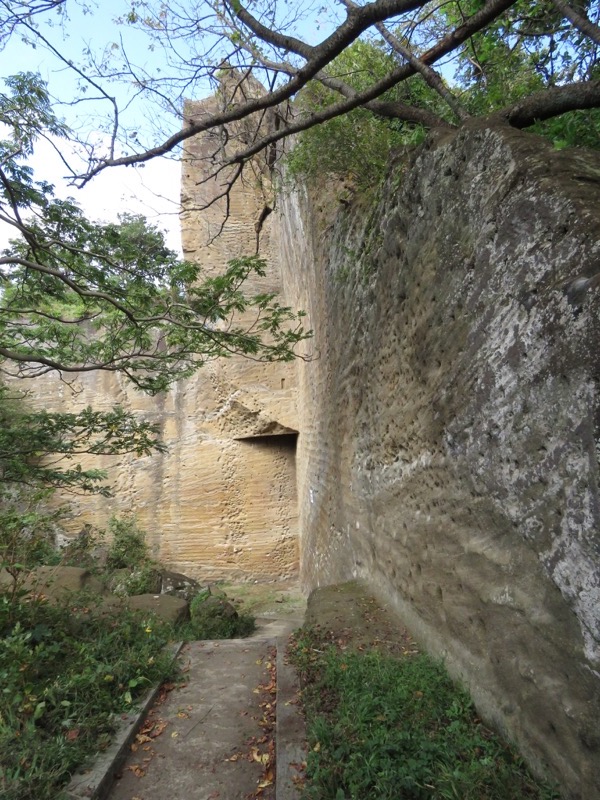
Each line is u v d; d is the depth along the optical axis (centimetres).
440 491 383
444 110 570
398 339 494
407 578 469
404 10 340
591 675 207
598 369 202
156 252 644
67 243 583
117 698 362
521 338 264
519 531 263
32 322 722
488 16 373
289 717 334
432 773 249
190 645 504
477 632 314
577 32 431
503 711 278
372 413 604
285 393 1498
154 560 1426
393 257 505
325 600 577
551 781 233
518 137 312
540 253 257
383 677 351
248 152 546
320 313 954
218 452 1566
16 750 277
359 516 685
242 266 616
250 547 1536
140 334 651
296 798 258
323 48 379
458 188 360
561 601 227
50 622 446
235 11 428
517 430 265
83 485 752
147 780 296
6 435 642
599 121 378
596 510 202
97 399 1561
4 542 495
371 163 640
